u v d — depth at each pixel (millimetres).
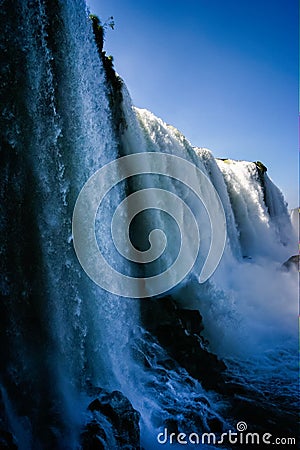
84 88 9859
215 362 11375
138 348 10086
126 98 13531
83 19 10055
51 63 8414
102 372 8742
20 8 7543
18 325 7094
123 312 10438
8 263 7094
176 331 11070
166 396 9016
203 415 8500
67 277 8398
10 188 7234
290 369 11656
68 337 8117
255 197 28672
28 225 7551
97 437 6480
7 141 7195
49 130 8188
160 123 16484
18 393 6703
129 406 7371
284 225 34438
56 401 7164
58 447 6301
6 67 7184
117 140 12445
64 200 8539
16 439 5957
